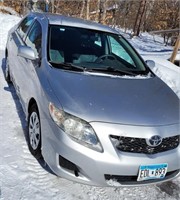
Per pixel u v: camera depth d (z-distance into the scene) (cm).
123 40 450
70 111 280
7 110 461
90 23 458
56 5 2455
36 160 341
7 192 283
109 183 280
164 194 324
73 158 273
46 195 290
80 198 295
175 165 299
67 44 392
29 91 367
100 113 282
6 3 2061
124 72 379
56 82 320
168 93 358
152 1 3675
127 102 307
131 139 276
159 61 842
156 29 3516
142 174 281
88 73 355
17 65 459
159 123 293
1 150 350
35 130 343
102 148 271
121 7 3888
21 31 517
